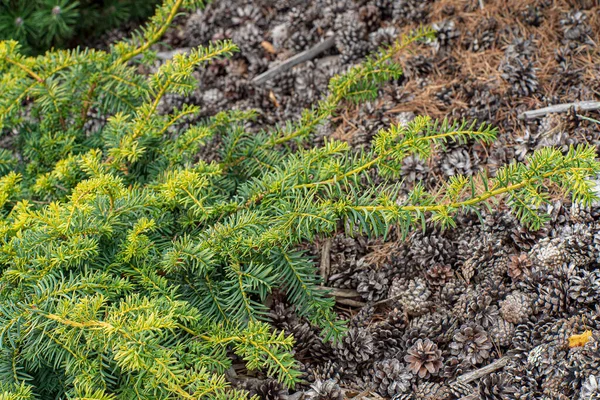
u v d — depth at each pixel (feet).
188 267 5.52
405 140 5.38
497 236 5.83
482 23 6.52
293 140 6.37
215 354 5.32
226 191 5.93
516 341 5.56
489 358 5.59
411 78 6.52
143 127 5.82
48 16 6.88
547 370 5.42
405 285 5.81
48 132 6.09
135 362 4.95
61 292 5.22
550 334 5.49
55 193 5.88
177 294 5.53
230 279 5.58
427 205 5.30
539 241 5.73
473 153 6.14
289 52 6.83
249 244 5.40
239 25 7.02
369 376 5.64
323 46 6.81
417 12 6.71
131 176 5.95
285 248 5.50
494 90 6.28
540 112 6.12
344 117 6.48
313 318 5.51
